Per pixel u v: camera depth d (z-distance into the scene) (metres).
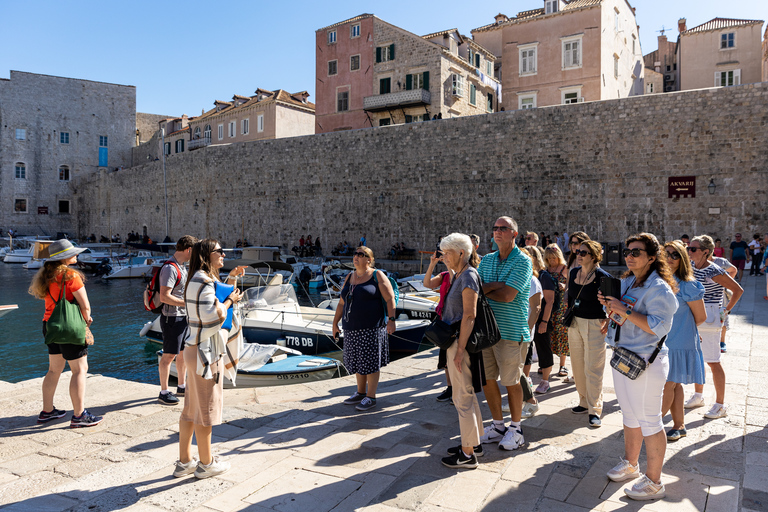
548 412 5.16
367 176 29.80
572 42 31.00
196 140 47.84
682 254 4.17
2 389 6.29
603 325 4.49
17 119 53.53
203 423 3.68
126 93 59.97
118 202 48.97
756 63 35.72
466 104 35.31
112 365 11.54
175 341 5.61
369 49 35.97
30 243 47.53
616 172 22.75
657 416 3.30
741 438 4.23
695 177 21.17
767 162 19.89
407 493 3.46
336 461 4.04
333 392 6.14
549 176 24.25
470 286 3.76
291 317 11.18
